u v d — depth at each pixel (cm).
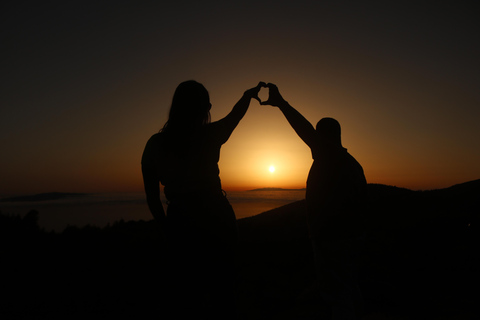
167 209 212
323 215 274
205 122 222
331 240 271
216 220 205
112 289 550
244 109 255
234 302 213
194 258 203
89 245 825
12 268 606
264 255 905
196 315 207
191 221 203
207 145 215
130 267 679
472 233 700
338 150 285
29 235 831
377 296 436
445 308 393
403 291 442
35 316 448
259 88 279
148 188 218
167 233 211
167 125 215
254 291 616
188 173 208
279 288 622
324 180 278
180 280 205
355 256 282
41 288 539
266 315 495
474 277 480
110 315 455
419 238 716
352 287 279
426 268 542
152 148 215
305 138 285
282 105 284
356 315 280
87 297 522
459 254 586
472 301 402
